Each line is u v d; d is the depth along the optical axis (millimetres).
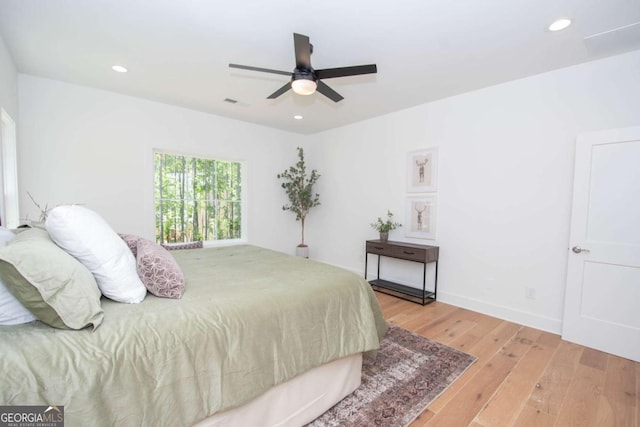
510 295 3156
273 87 3334
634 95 2436
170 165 4305
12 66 2734
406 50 2461
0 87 2316
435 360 2338
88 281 1189
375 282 4301
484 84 3197
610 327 2482
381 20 2053
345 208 5016
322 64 2709
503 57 2574
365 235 4711
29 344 973
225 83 3236
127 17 2057
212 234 4770
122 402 984
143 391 1036
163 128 3967
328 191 5312
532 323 3000
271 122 4828
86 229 1324
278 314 1496
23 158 3062
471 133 3424
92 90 3434
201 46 2449
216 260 2510
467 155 3469
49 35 2299
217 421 1280
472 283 3453
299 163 5465
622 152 2420
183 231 4465
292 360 1499
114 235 1503
